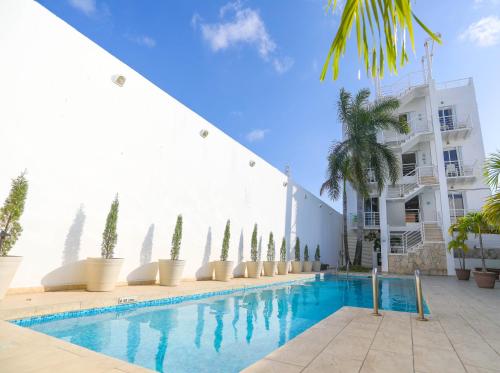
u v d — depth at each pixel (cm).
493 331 385
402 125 1653
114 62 678
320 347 307
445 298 703
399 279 1320
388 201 1959
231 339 400
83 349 262
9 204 453
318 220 1936
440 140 1605
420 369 256
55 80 560
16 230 455
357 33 130
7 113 488
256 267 1064
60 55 571
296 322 509
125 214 679
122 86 693
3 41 490
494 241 1552
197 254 884
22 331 304
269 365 256
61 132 564
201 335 409
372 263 1952
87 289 561
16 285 488
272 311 588
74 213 576
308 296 810
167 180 798
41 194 526
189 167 877
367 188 1620
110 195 647
